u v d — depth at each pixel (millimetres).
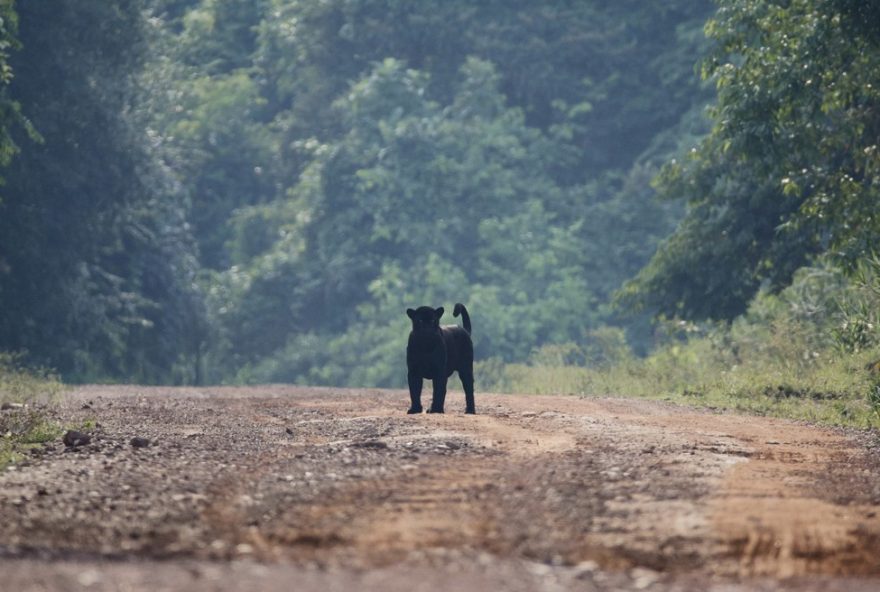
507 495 20688
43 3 85688
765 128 51281
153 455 26266
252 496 20766
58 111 86125
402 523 18531
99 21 89875
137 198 95125
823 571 16359
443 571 15578
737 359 60500
